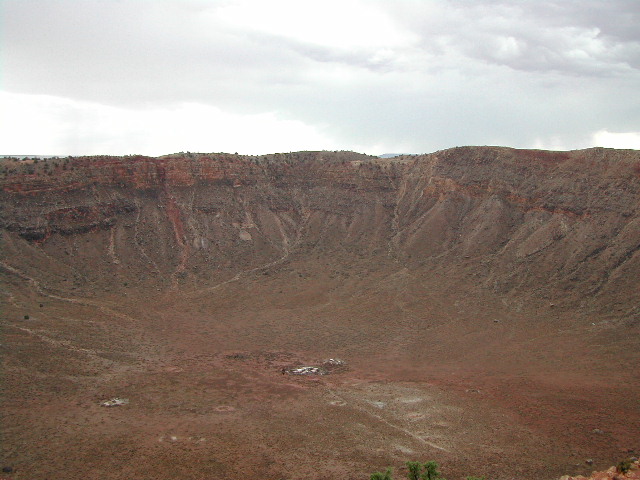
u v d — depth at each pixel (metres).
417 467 38.81
